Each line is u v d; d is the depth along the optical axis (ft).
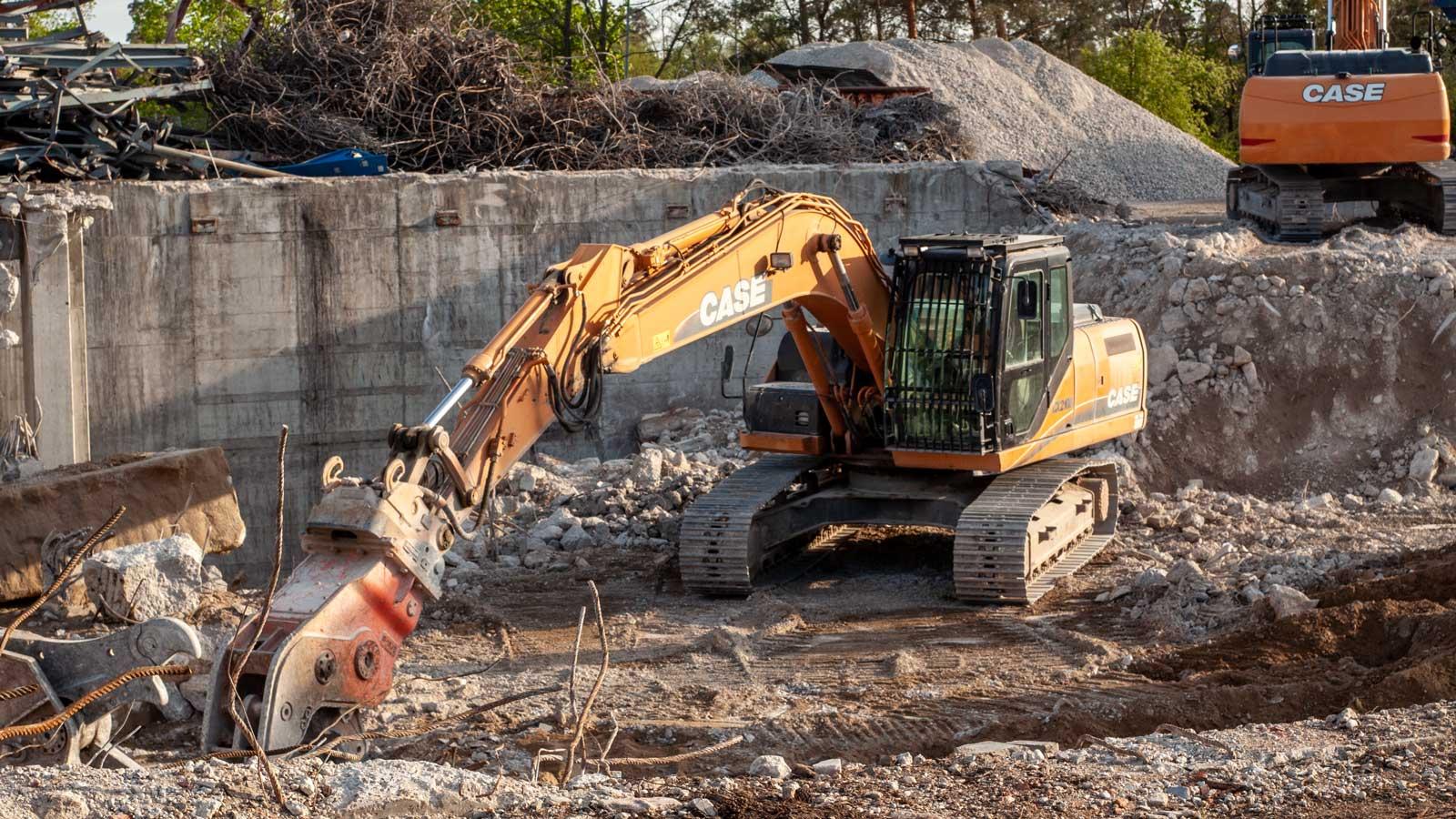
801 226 42.16
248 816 22.03
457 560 49.39
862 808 23.27
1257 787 23.72
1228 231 75.56
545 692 34.32
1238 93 188.44
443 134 82.48
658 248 37.35
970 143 96.43
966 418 43.96
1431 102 72.08
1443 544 47.67
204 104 81.61
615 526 53.72
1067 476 46.44
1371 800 22.98
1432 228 75.36
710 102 89.92
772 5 176.55
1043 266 45.06
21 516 43.45
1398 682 32.04
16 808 21.34
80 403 65.87
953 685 36.29
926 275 44.19
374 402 71.92
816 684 36.83
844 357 47.67
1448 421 59.72
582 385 34.88
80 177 69.46
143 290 67.62
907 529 53.31
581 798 24.08
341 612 27.14
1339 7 84.43
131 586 40.88
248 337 69.56
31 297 63.87
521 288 73.67
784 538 47.34
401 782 23.73
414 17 87.20
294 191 69.26
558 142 84.38
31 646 26.30
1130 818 22.53
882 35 181.47
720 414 75.10
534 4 154.61
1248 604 41.16
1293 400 61.21
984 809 23.06
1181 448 60.13
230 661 26.35
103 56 73.41
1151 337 63.87
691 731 32.96
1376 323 61.57
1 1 80.84
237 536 48.21
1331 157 72.79
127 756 29.14
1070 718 32.07
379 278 71.20
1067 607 43.45
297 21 85.87
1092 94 124.47
